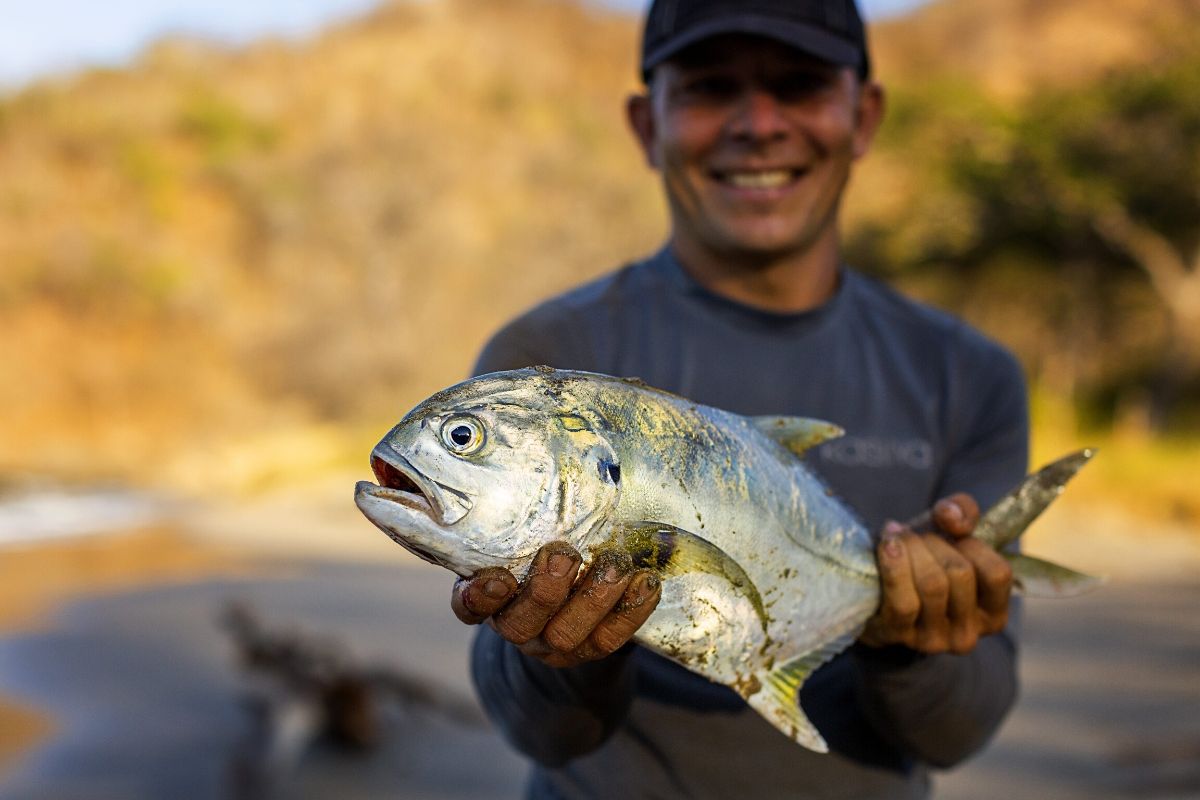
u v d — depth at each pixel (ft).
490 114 91.25
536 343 2.59
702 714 2.51
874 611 2.31
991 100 30.48
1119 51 50.80
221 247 72.13
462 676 10.31
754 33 2.63
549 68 104.88
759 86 2.70
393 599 15.20
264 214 71.00
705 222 2.74
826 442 2.66
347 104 91.20
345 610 14.19
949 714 2.40
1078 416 29.91
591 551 1.99
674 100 2.77
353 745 7.84
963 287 33.60
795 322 2.72
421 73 96.07
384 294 55.26
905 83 31.83
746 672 2.17
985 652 2.55
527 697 2.28
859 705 2.57
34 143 77.66
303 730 7.69
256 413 55.21
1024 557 2.33
